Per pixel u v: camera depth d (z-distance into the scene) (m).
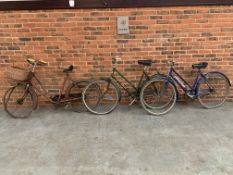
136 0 3.88
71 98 4.18
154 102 4.20
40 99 4.41
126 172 2.73
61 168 2.83
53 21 4.02
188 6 3.90
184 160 2.90
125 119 3.90
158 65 4.21
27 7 3.95
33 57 4.21
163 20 3.98
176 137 3.36
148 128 3.61
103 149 3.15
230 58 4.14
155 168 2.78
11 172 2.79
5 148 3.23
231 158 2.91
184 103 4.36
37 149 3.20
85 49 4.15
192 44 4.09
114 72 4.23
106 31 4.05
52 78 4.29
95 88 4.23
